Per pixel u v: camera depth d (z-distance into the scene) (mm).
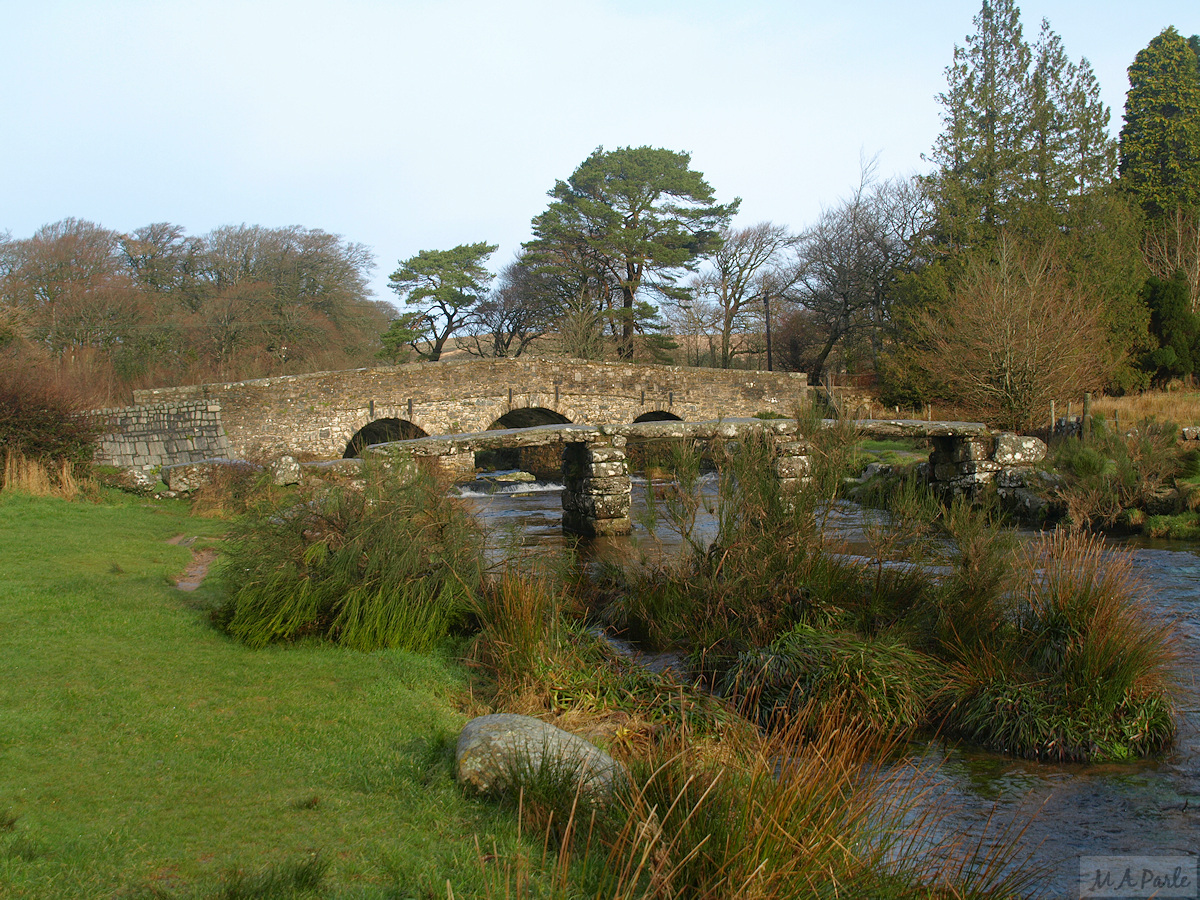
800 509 8797
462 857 3566
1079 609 6750
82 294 35875
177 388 24094
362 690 5977
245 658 6617
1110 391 29969
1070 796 5344
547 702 6457
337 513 8031
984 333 23188
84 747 4605
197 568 10320
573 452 16688
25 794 3975
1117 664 6234
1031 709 6172
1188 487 14156
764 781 3986
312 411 25938
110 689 5566
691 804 3844
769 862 3406
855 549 9945
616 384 31234
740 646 7551
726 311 47094
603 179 42000
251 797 4125
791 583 8203
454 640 7559
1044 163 33469
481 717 5027
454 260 48531
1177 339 30828
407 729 5238
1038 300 23453
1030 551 8328
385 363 46094
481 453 35219
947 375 25156
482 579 8109
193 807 3979
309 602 7297
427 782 4398
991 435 17047
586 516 15820
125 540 11461
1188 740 6113
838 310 42125
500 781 4297
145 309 38125
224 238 44688
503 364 29344
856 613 7895
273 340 40156
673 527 9891
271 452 22406
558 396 30172
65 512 13273
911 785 4875
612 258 41875
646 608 8672
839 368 44000
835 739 5555
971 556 7762
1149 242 36688
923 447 23906
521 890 3074
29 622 6980
